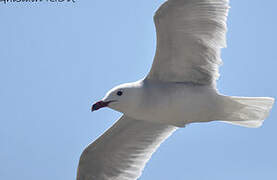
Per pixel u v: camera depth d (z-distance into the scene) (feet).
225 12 39.32
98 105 39.09
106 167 46.57
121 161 46.55
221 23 39.45
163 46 39.19
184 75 40.57
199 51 40.09
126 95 39.06
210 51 40.24
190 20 38.83
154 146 46.42
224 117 40.81
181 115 40.24
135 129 45.39
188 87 40.40
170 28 38.75
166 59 39.75
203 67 40.60
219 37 39.86
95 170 46.55
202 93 40.24
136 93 39.22
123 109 39.45
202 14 38.86
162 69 40.06
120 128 44.93
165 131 46.09
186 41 39.52
